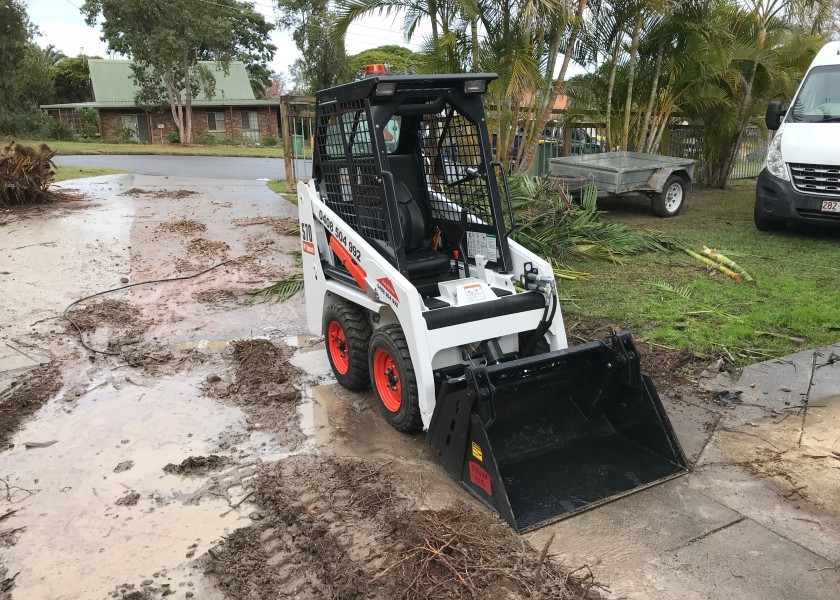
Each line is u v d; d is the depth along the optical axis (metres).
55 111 43.09
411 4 10.05
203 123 42.81
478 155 4.46
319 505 3.56
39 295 7.39
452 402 3.63
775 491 3.61
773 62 13.65
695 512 3.43
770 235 9.80
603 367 3.94
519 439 3.91
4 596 2.94
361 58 27.05
